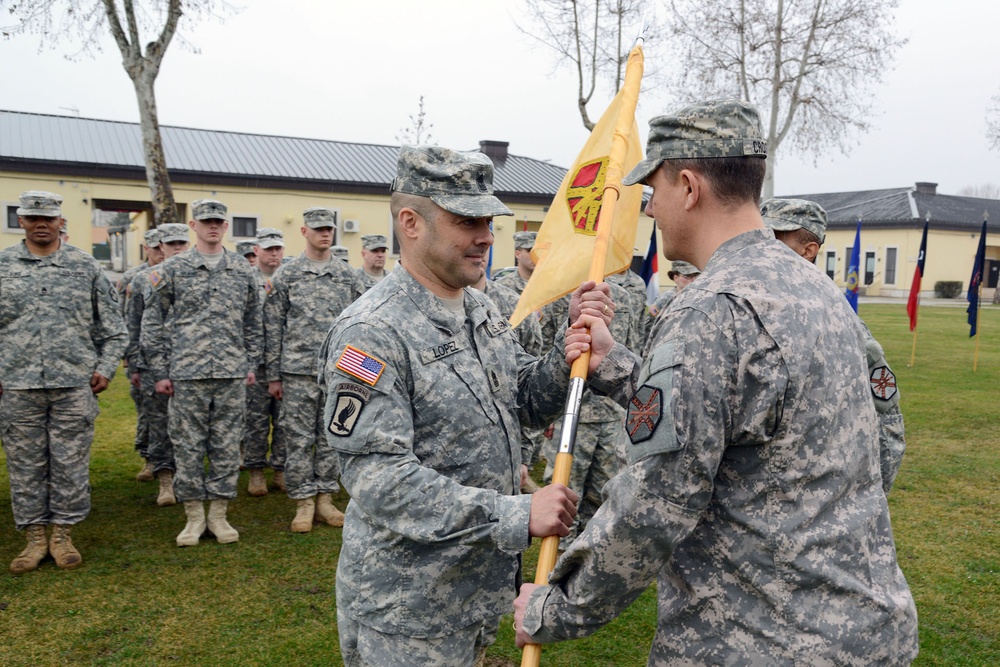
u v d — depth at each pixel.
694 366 1.60
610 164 2.54
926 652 3.82
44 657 3.75
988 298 41.03
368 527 2.28
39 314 4.78
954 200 43.53
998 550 5.19
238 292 5.46
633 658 3.79
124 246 32.88
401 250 2.36
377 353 2.14
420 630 2.21
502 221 23.06
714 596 1.64
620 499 1.63
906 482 6.84
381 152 23.92
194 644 3.89
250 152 21.97
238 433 5.42
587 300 2.36
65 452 4.87
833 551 1.61
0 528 5.58
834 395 1.63
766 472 1.61
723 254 1.75
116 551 5.15
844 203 46.91
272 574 4.79
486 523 2.02
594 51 15.55
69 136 20.12
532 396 2.54
